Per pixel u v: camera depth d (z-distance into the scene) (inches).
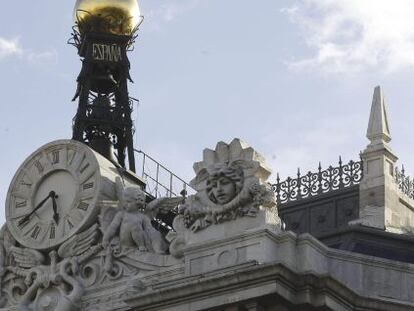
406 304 2972.4
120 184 3193.9
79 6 3983.8
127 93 3941.9
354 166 3644.2
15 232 3233.3
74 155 3218.5
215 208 3006.9
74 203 3189.0
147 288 3063.5
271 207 2992.1
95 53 3951.8
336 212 3617.1
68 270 3161.9
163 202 3191.4
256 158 3002.0
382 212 3550.7
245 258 2950.3
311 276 2891.2
